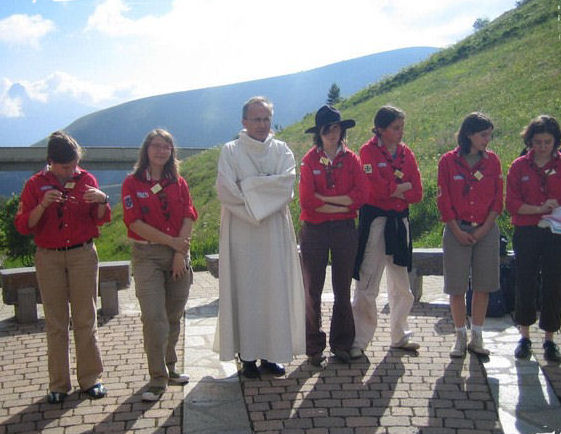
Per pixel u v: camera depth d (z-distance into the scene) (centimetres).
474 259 493
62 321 441
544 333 557
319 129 475
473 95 1823
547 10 2580
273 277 457
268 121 457
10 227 1712
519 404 419
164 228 443
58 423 405
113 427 398
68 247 433
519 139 1250
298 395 439
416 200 493
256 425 396
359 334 516
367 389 446
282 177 451
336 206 471
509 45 2377
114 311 662
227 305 462
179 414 414
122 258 1500
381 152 491
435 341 544
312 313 491
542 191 485
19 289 641
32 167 4184
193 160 2430
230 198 448
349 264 481
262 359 482
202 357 520
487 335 554
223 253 463
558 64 1778
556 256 481
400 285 507
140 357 525
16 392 457
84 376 447
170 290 462
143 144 446
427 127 1661
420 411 411
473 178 484
